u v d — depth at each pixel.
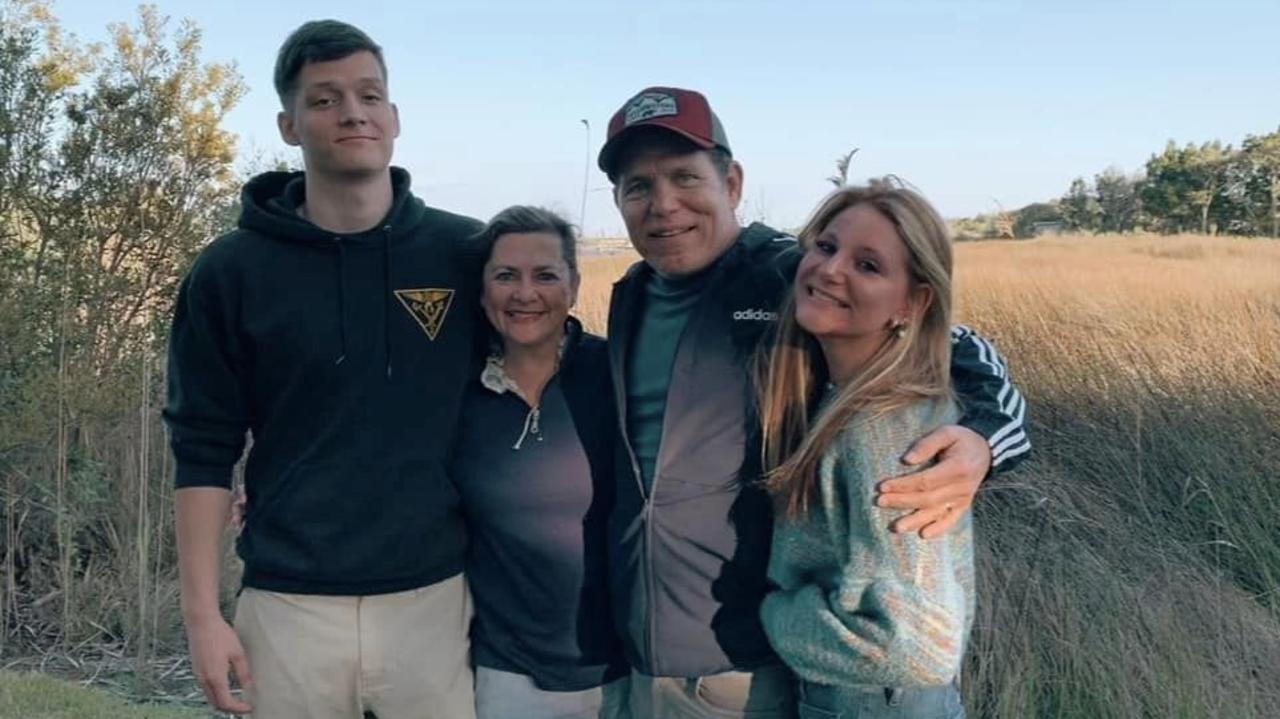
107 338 6.43
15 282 6.13
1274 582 4.78
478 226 2.80
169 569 5.93
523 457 2.65
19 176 6.29
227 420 2.65
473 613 2.78
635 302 2.55
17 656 5.29
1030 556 4.61
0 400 5.90
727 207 2.49
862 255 2.07
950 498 1.98
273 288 2.57
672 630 2.35
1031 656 4.18
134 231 6.54
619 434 2.50
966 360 2.30
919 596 1.94
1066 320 6.31
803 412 2.24
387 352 2.62
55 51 6.73
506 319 2.62
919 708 2.09
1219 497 5.12
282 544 2.62
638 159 2.42
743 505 2.34
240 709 2.62
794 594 2.21
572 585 2.62
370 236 2.62
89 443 6.17
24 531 6.09
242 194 2.66
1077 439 5.58
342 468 2.59
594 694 2.66
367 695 2.67
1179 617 4.41
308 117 2.54
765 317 2.37
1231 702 3.98
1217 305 6.28
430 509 2.64
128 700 4.78
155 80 6.63
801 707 2.28
